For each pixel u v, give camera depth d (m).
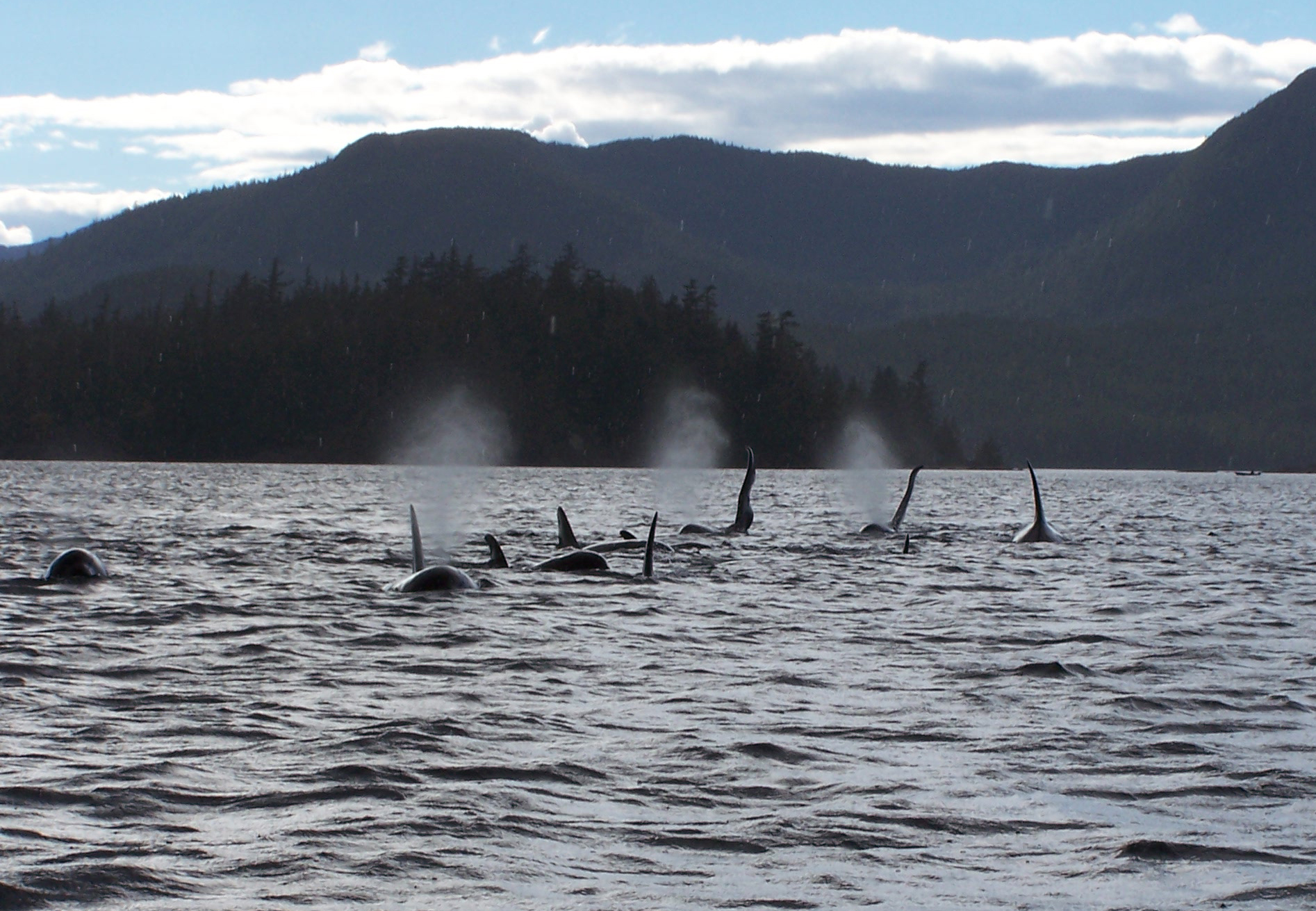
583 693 22.03
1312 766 17.00
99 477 165.50
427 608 33.31
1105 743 18.31
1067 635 29.91
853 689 22.72
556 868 12.42
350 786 15.30
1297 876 12.42
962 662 25.78
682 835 13.63
